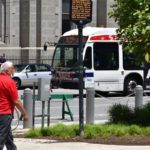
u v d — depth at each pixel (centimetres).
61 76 7238
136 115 3866
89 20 3291
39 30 12306
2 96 2536
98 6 12588
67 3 12606
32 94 4188
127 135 3378
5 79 2545
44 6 12262
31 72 9125
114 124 3688
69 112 4538
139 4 3672
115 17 3878
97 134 3381
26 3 12288
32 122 3969
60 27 12431
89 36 7044
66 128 3538
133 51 3706
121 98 6638
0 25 12281
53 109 5494
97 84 7069
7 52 12106
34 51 12206
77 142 3206
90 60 7025
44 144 3144
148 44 3644
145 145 3069
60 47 7325
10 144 2644
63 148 2984
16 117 4619
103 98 6919
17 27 12294
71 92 7431
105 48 7125
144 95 7356
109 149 2928
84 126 3528
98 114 5075
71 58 7150
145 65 7256
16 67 9144
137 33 3625
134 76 7306
